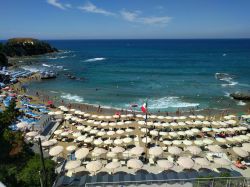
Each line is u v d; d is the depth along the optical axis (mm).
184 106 47750
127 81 72750
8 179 15570
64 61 122188
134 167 20609
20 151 21531
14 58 131375
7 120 27875
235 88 63000
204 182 13898
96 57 146375
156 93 58125
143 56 154500
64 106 45375
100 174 20688
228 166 22188
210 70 93938
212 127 35750
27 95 53719
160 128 34969
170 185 14742
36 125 32250
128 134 32531
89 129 32312
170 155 25344
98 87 64500
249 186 13453
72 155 24547
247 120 38188
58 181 17953
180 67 103375
